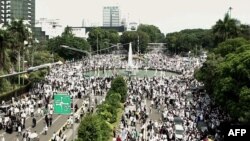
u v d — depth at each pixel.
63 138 54.78
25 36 108.81
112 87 86.25
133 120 66.19
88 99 85.75
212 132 57.03
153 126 63.19
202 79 88.19
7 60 95.94
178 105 78.94
